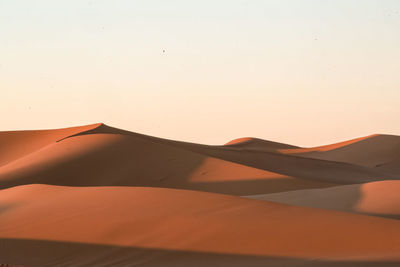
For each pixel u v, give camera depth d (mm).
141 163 74062
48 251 20906
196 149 106375
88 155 77125
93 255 20156
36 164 76562
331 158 187000
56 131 126250
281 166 99562
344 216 21781
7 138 123812
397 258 16344
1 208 28328
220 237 20141
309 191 43250
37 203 28234
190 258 18734
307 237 19422
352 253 17578
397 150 183875
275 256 18000
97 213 24516
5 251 21234
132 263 19031
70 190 30688
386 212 33719
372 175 111375
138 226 22156
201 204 24641
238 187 66000
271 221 21375
